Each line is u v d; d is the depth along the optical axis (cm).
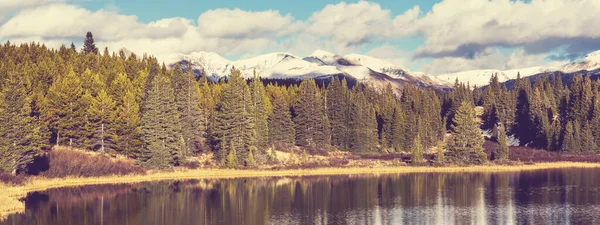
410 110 16012
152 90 10775
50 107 10269
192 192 8688
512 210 7188
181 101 11850
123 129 10769
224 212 7069
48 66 12569
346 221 6500
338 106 14650
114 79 12531
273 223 6381
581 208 7275
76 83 10506
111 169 9969
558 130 15100
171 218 6631
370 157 13712
